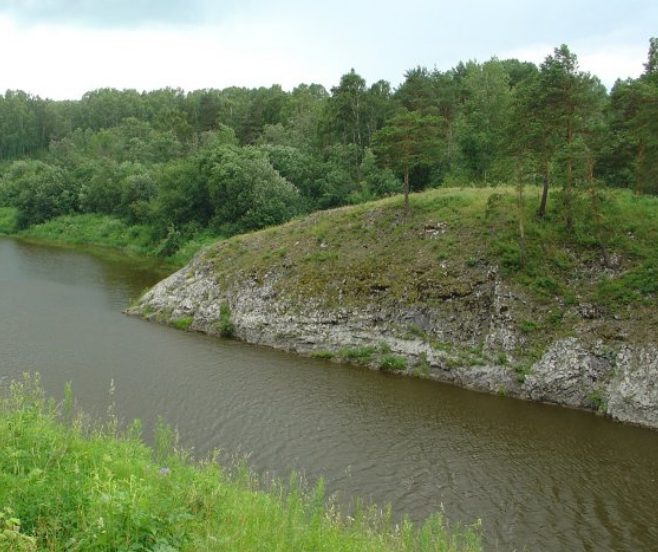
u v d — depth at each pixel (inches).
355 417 1060.5
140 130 5059.1
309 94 4640.8
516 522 750.5
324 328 1430.9
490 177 2009.1
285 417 1045.2
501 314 1268.5
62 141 5615.2
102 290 2017.7
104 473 403.5
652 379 1069.1
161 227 2928.2
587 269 1298.0
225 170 2719.0
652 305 1167.6
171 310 1683.1
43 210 3663.9
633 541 719.1
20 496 327.0
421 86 2891.2
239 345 1477.6
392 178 2519.7
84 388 1117.7
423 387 1220.5
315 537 412.8
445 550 567.2
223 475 713.0
